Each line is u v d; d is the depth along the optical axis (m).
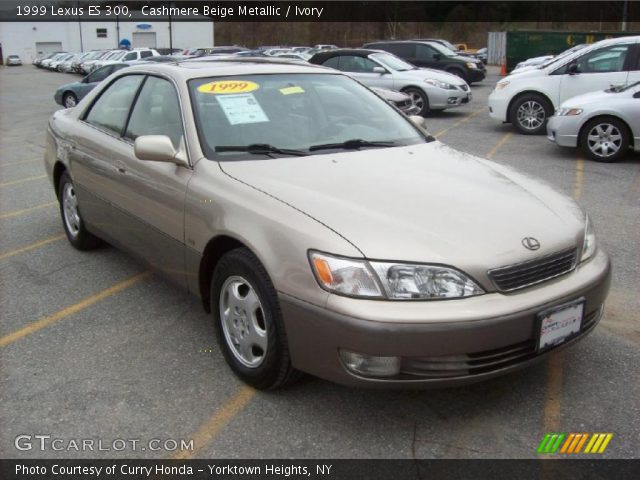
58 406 3.01
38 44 62.94
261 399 3.06
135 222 3.95
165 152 3.40
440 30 73.00
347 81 4.44
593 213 6.30
